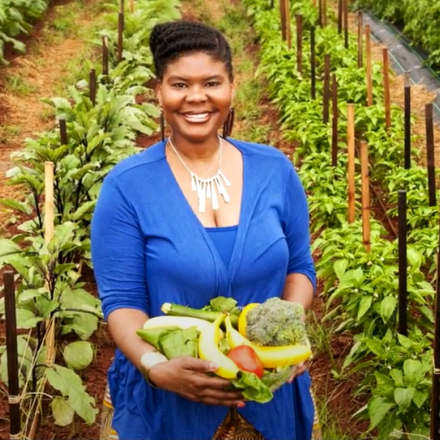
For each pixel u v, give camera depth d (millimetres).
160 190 2471
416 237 5469
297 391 2604
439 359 3172
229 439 2523
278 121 8641
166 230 2432
